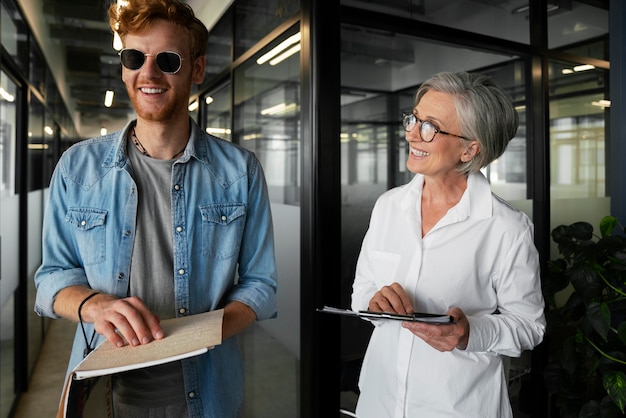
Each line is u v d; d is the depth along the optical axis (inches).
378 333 54.1
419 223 51.7
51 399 135.0
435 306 49.2
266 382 102.5
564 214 110.6
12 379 130.2
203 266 41.6
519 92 103.1
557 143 108.7
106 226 39.8
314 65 80.9
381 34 91.7
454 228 49.6
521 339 46.2
